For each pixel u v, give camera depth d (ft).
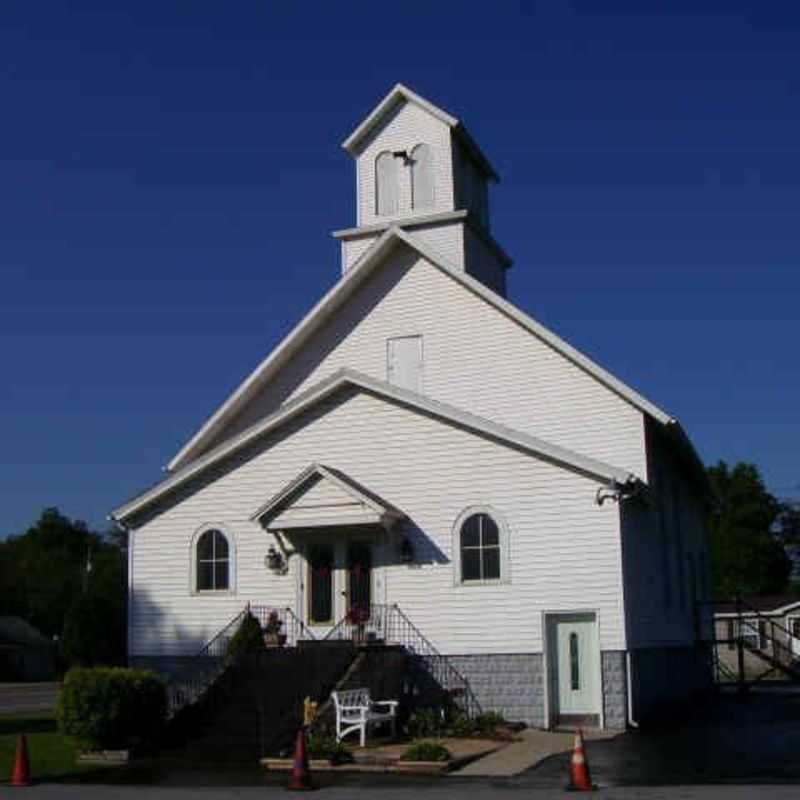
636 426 97.96
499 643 89.56
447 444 93.15
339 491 93.15
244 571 98.07
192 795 60.23
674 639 110.22
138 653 99.66
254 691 84.84
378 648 89.04
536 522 89.71
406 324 107.96
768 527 289.12
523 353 102.94
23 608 340.80
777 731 82.99
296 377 111.14
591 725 86.79
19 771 67.10
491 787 60.80
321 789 61.72
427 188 116.78
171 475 100.53
